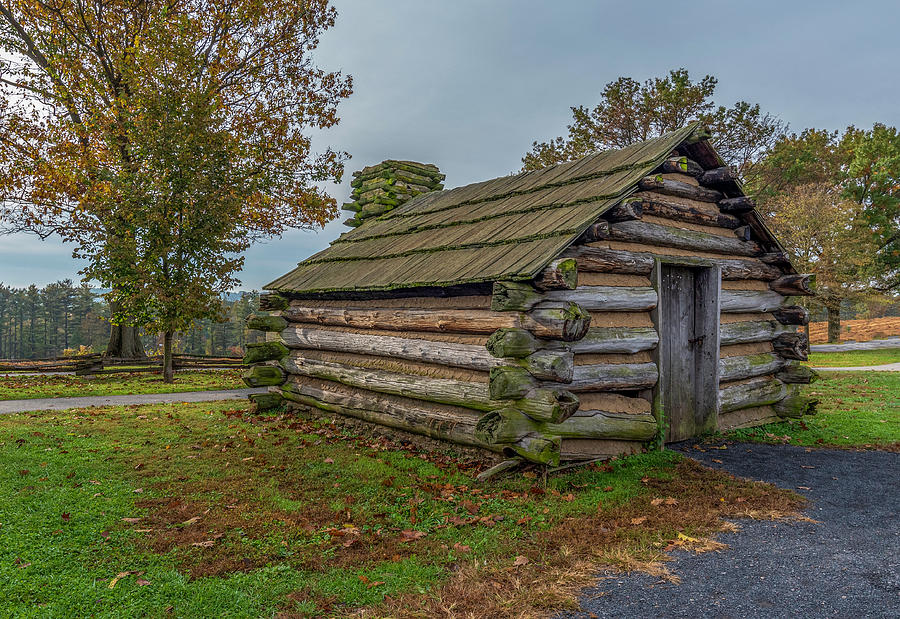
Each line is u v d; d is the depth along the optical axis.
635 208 6.80
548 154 28.64
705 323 8.34
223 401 12.55
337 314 9.45
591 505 5.36
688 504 5.39
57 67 19.44
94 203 17.78
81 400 12.73
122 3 20.36
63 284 82.88
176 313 16.70
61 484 5.91
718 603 3.56
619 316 7.13
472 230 8.48
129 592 3.64
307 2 22.38
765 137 24.23
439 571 4.01
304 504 5.42
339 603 3.56
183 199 16.38
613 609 3.49
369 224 13.02
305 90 23.16
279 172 20.47
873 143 31.91
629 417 6.93
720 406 8.32
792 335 9.36
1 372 19.36
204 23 21.64
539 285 6.10
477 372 6.93
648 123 24.89
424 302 7.88
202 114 16.62
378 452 7.55
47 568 3.96
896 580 3.86
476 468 6.58
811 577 3.92
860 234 28.88
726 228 9.00
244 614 3.40
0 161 19.30
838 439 8.16
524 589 3.72
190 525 4.83
